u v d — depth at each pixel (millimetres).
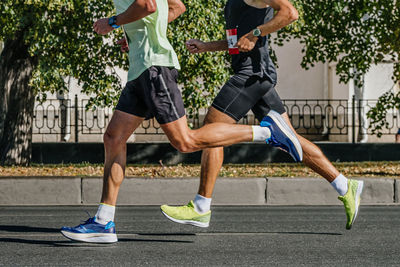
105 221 4367
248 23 4656
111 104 10547
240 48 4484
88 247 4344
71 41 9734
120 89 10570
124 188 7609
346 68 12367
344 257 3990
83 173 9805
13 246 4387
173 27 9422
